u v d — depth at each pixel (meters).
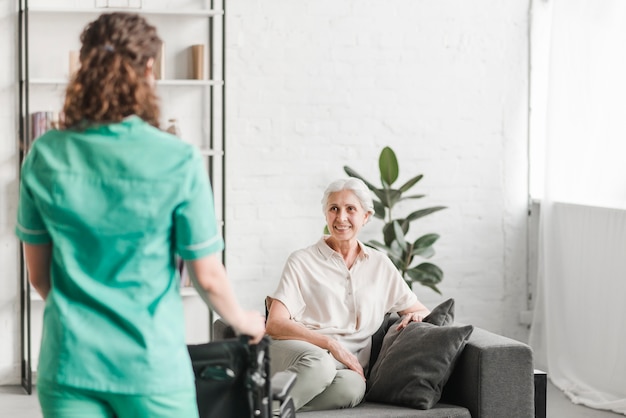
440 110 5.91
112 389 2.01
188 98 5.66
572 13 5.35
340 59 5.77
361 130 5.82
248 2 5.66
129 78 2.04
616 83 5.06
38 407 5.08
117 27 2.06
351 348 3.83
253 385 2.24
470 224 6.00
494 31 5.96
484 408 3.47
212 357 2.25
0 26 5.44
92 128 2.05
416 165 5.91
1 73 5.46
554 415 4.79
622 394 4.87
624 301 4.86
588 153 5.27
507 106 6.00
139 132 2.06
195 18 5.62
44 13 5.47
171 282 2.10
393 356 3.64
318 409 3.56
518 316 6.09
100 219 2.02
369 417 3.38
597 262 5.10
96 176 2.03
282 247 5.77
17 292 5.55
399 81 5.85
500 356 3.48
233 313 2.15
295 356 3.58
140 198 2.02
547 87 5.91
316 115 5.77
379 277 3.96
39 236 2.11
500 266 6.04
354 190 3.91
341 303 3.87
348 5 5.77
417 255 5.59
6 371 5.57
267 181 5.73
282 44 5.71
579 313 5.27
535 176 6.06
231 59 5.66
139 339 2.03
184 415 2.08
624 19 5.02
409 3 5.84
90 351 2.01
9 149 5.50
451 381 3.68
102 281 2.05
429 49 5.88
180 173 2.04
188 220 2.06
